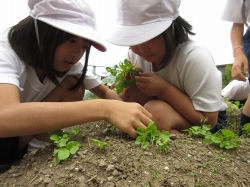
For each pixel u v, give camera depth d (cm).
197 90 147
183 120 150
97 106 111
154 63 172
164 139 104
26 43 130
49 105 104
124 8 146
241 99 390
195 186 84
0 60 117
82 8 128
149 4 138
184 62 150
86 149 105
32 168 101
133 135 110
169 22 141
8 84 107
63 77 154
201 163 96
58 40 124
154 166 92
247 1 192
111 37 146
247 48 210
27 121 98
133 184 83
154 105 154
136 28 142
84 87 186
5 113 98
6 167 142
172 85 156
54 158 103
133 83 170
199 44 160
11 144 139
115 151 101
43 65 133
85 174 89
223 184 87
